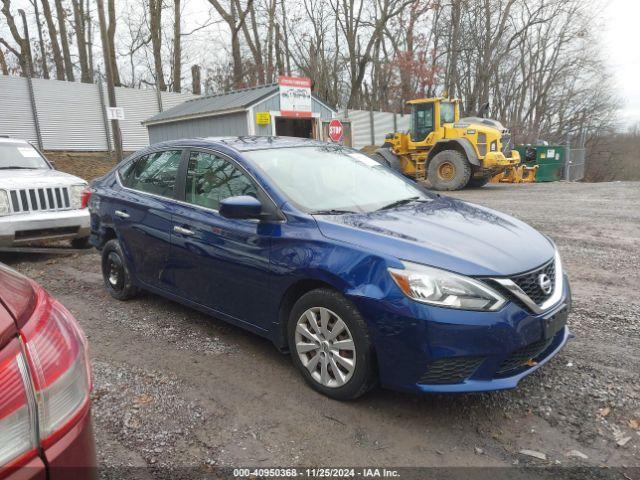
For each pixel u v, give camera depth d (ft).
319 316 10.61
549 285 10.09
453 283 9.02
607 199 39.50
